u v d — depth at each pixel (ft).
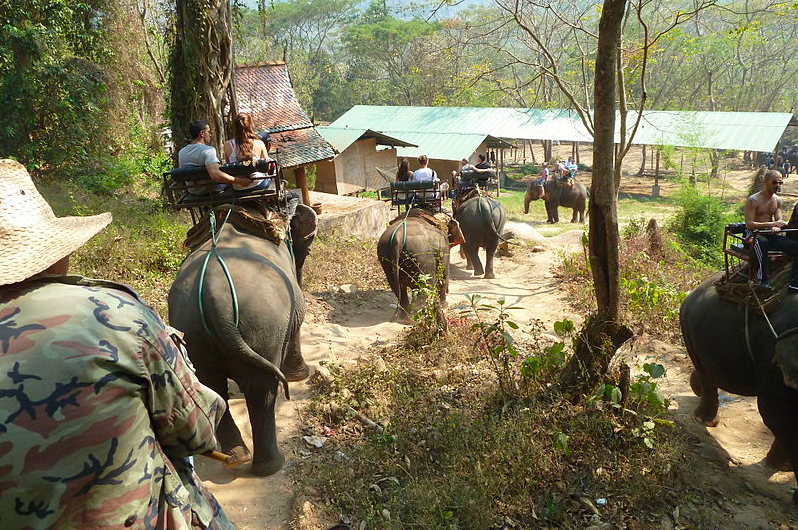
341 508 14.89
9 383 5.37
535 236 51.70
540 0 51.55
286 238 18.81
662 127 110.93
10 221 6.19
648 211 97.19
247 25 190.39
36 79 51.80
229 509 14.89
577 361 19.22
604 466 16.08
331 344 25.14
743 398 21.30
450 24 130.82
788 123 110.11
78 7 58.03
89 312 5.80
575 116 124.36
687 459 16.72
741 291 16.40
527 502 14.90
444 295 30.91
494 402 19.43
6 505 5.34
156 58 77.87
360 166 98.58
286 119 48.39
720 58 143.54
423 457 16.83
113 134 62.59
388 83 205.26
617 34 17.33
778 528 14.65
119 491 5.69
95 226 6.79
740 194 105.91
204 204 17.89
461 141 116.67
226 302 14.43
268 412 15.57
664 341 25.86
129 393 5.78
